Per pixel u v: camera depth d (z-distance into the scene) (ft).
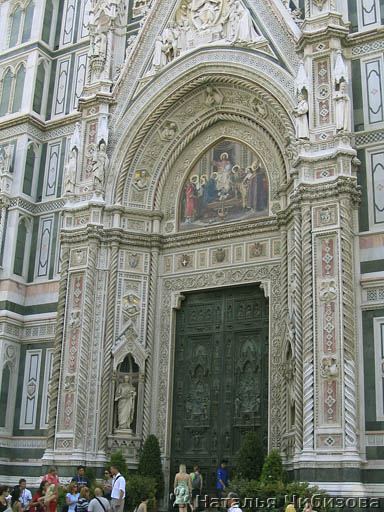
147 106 94.07
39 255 99.25
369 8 82.94
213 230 89.30
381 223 74.49
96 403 85.10
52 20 112.68
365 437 68.85
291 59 84.07
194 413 85.30
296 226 76.54
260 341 83.46
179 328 89.92
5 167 101.30
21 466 90.53
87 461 82.23
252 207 88.58
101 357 86.84
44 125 105.40
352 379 68.74
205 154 94.68
